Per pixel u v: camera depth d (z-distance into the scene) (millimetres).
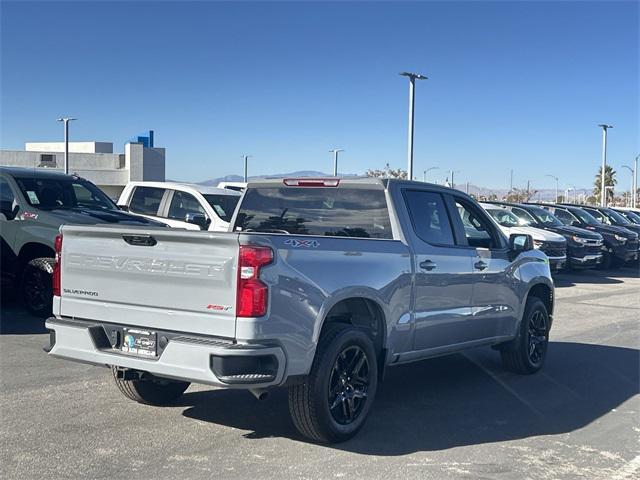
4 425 5914
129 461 5176
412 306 6426
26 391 6906
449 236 7137
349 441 5762
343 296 5574
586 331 11617
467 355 9375
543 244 18469
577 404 7152
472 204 7672
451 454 5559
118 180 56750
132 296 5359
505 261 7824
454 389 7617
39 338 9234
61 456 5246
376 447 5648
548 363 9078
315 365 5367
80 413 6277
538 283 8398
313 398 5363
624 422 6574
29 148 69250
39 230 10477
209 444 5586
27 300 10492
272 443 5648
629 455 5672
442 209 7148
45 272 10242
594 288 18516
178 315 5133
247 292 4895
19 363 7984
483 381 8000
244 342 4902
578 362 9172
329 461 5289
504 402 7145
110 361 5391
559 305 14883
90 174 56062
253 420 6223
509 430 6238
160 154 58188
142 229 5266
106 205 12055
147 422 6086
